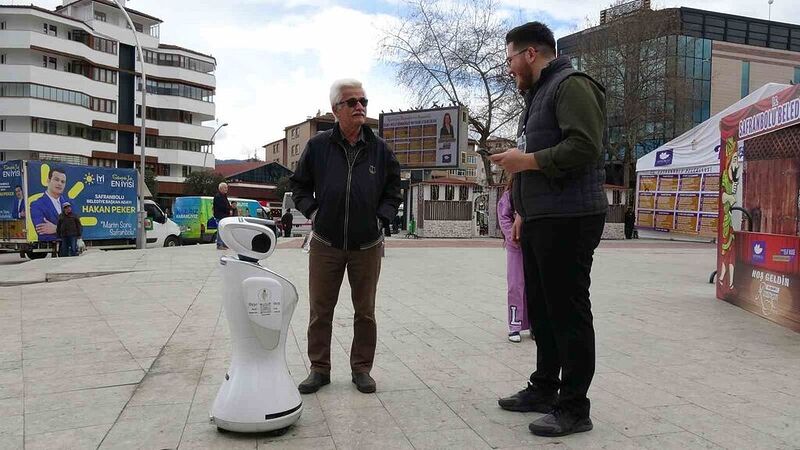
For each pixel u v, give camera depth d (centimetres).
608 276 1042
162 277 929
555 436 292
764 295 625
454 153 2484
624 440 290
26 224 1491
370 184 361
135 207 1777
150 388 369
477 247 1839
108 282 870
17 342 491
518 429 304
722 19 5003
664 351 477
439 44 3061
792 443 286
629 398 356
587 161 279
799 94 550
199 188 5462
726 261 731
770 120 611
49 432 295
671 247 2056
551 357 328
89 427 302
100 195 1684
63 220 1498
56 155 4919
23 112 4681
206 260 1223
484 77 3084
